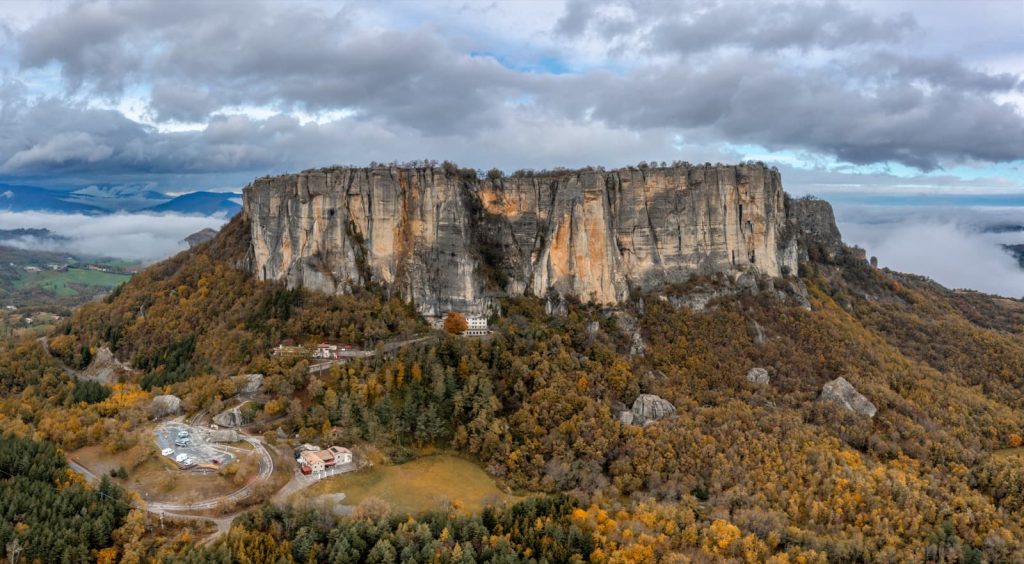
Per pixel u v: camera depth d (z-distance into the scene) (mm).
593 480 160750
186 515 135625
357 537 129000
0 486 132250
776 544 139250
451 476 162375
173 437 165125
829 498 153250
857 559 138375
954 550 140125
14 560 115500
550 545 134625
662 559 132500
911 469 169250
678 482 159625
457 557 128375
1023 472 165750
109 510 128875
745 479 158625
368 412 172750
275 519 133000
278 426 169875
